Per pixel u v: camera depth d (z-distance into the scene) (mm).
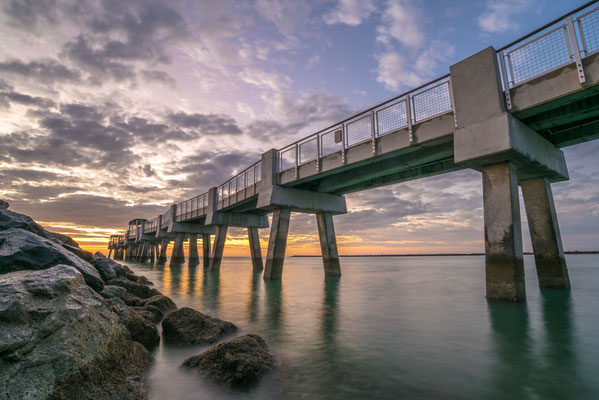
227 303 12914
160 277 28109
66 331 4191
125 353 4988
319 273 34781
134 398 4164
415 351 6297
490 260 11617
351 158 18234
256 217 38656
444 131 13703
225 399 4289
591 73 9852
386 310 10961
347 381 4836
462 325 8461
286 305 12297
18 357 3639
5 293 4297
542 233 14211
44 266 7266
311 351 6328
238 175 31047
